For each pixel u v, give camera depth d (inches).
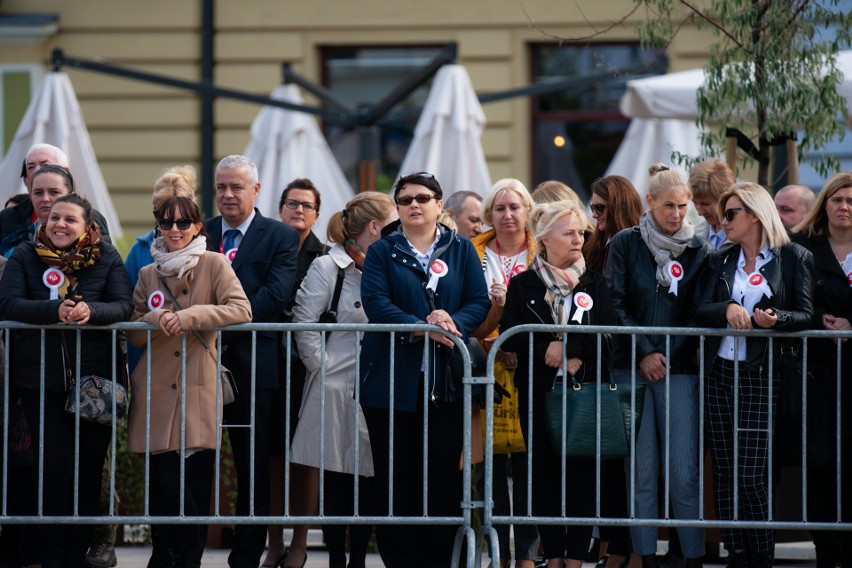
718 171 939.3
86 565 908.6
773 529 845.8
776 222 837.8
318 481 977.5
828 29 1277.1
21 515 842.2
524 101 1911.9
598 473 819.4
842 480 860.0
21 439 845.8
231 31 1947.6
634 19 1855.3
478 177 1387.8
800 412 835.4
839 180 862.5
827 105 1017.5
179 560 855.7
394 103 1409.9
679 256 864.3
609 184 946.7
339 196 1505.9
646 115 1343.5
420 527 865.5
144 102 1951.3
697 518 856.3
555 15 1889.8
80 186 1418.6
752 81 1024.2
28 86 1942.7
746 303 834.8
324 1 1940.2
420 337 833.5
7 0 1950.1
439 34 1926.7
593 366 849.5
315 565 1023.0
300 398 940.0
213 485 1082.7
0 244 921.5
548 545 850.1
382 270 845.8
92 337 833.5
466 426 821.2
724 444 845.8
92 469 853.8
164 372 836.6
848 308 856.9
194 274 847.7
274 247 901.2
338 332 917.2
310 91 1520.7
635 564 894.4
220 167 913.5
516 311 856.9
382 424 840.9
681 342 849.5
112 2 1945.1
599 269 945.5
